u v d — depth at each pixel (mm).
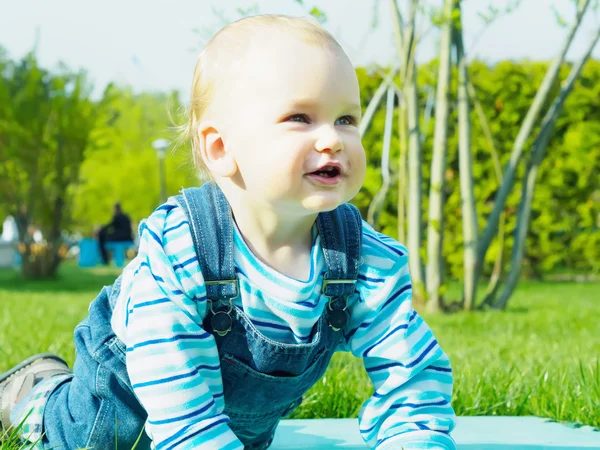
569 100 10828
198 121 1379
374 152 9469
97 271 15469
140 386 1303
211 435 1282
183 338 1312
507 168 6055
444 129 5785
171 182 19266
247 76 1276
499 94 10266
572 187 11188
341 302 1409
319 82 1244
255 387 1403
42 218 12477
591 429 1858
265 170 1245
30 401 1677
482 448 1650
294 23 1312
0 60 12578
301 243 1393
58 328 4488
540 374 2480
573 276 12305
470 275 6098
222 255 1343
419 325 1445
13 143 11906
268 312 1360
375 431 1454
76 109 12273
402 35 5531
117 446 1539
